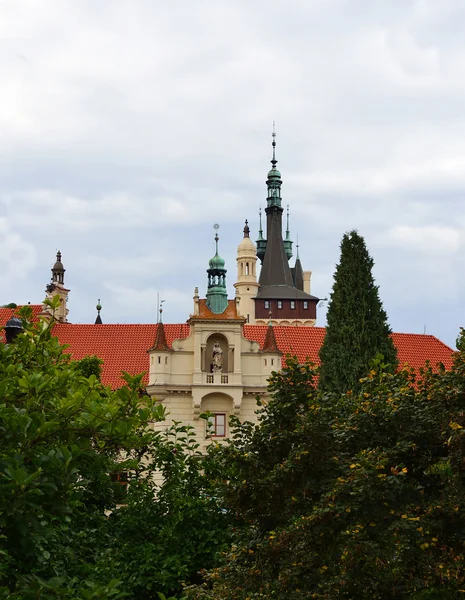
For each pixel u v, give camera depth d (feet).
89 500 108.99
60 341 264.11
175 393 233.35
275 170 634.84
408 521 84.02
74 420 74.43
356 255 201.87
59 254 345.92
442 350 268.41
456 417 88.43
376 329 198.59
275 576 89.76
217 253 239.91
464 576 83.10
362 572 83.82
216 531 115.55
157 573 111.96
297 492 92.58
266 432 99.30
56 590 60.49
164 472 124.36
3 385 69.41
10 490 60.64
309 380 103.09
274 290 606.14
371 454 88.12
